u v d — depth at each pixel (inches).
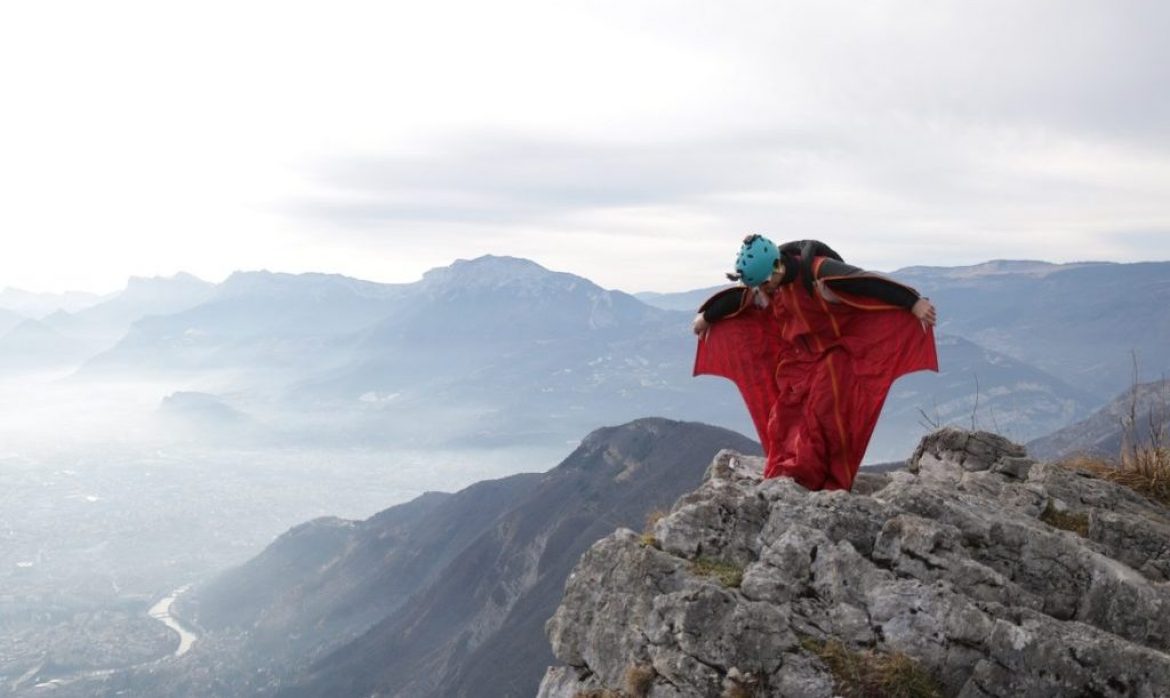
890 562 224.2
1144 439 290.8
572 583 256.2
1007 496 261.1
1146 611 212.2
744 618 212.2
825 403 263.7
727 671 209.9
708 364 291.0
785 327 272.5
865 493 281.6
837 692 201.5
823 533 230.2
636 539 254.1
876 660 205.3
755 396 284.0
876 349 263.3
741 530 246.2
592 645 243.9
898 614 211.6
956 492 252.8
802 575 225.6
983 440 289.7
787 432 273.0
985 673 199.2
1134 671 192.7
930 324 257.0
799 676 204.8
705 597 217.6
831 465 264.2
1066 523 253.8
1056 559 224.7
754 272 261.4
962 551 220.7
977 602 210.1
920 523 225.1
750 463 295.4
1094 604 217.3
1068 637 199.0
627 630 236.4
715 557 244.7
